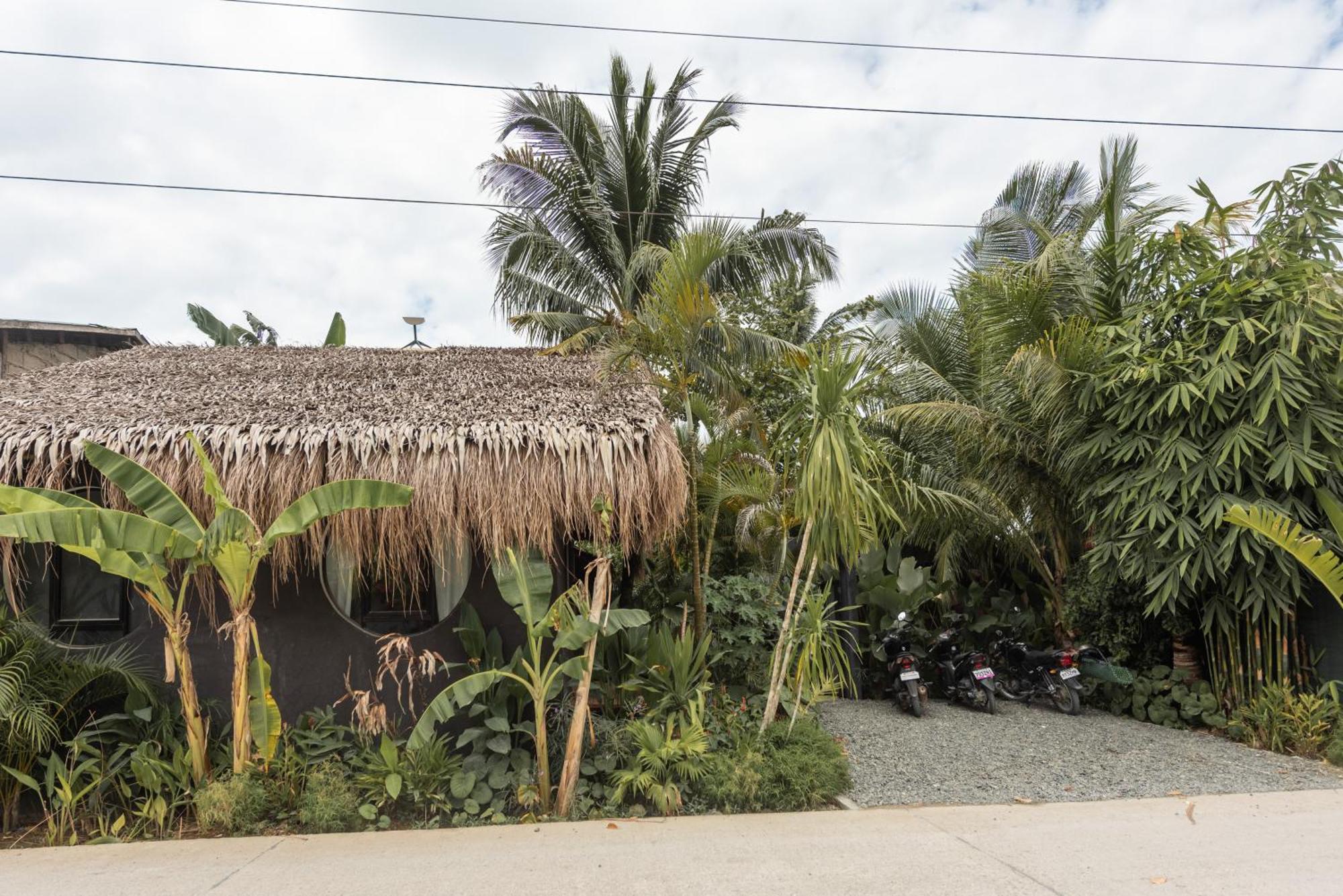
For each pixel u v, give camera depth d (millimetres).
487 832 4848
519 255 12594
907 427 10195
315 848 4559
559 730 5766
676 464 6016
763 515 7992
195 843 4695
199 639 5859
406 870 4168
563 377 7188
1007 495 9344
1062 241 8758
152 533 4684
